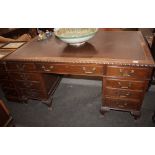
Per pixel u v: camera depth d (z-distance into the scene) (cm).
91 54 175
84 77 303
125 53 170
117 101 193
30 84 218
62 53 186
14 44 251
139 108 191
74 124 211
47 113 235
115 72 165
